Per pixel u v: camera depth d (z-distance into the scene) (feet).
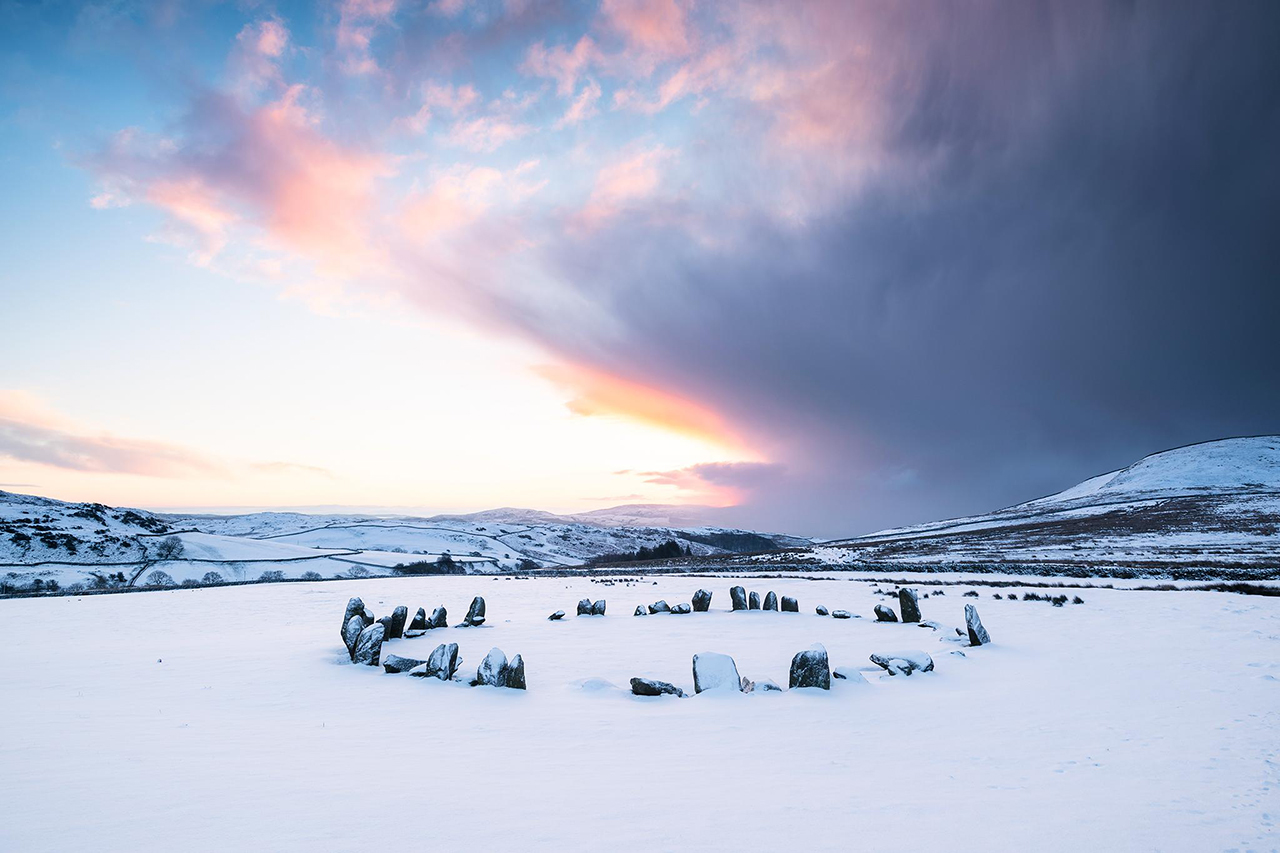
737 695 38.88
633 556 512.63
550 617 81.92
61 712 34.22
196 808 18.53
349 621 58.13
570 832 17.03
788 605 84.53
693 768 24.16
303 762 24.54
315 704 37.73
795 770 23.79
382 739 29.17
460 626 75.25
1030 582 114.32
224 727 31.14
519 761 25.26
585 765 24.66
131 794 19.77
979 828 17.60
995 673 43.88
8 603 118.62
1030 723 30.73
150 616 96.17
